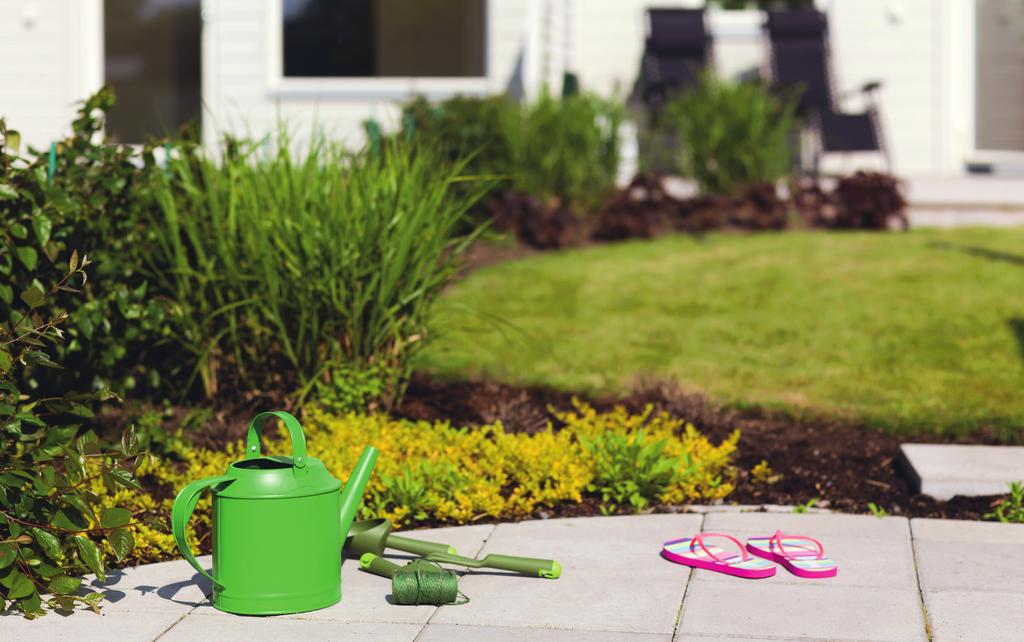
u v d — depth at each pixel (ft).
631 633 11.48
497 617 12.01
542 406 20.57
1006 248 30.37
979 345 23.17
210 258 19.20
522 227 32.55
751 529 15.14
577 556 14.06
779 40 43.80
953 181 37.58
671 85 41.50
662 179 36.17
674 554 13.80
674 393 20.29
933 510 16.11
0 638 11.44
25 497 12.30
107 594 12.82
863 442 18.88
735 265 29.63
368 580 13.41
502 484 16.47
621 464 16.39
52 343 16.89
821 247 31.19
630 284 28.22
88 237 17.22
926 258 29.60
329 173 19.80
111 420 18.33
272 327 19.24
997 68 45.32
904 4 44.24
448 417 19.80
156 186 18.58
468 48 43.14
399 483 15.55
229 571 12.14
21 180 14.84
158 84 49.67
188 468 16.96
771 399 20.77
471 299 27.27
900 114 44.57
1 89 44.16
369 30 43.37
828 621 11.76
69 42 43.73
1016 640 11.26
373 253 19.04
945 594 12.57
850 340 23.81
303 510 12.17
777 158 35.83
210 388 19.38
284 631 11.66
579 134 33.99
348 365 18.93
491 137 33.53
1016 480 16.20
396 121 39.75
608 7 45.73
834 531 15.02
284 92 41.96
